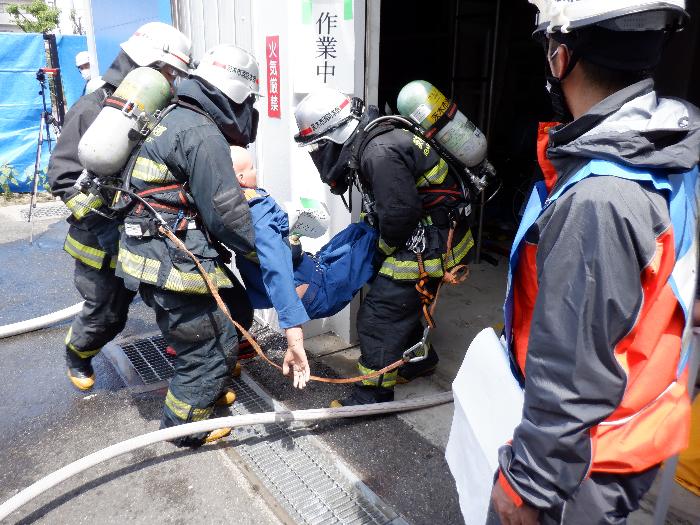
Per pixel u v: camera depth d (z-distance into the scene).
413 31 5.34
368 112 2.47
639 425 1.10
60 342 3.62
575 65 1.08
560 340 0.97
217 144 2.12
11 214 6.97
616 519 1.14
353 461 2.46
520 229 1.19
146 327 3.85
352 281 2.65
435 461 2.46
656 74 3.53
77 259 2.71
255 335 3.65
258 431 2.67
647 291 1.02
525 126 5.29
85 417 2.82
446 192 2.54
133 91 2.14
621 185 0.96
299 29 3.14
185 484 2.33
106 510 2.20
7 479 2.40
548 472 1.00
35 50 7.70
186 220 2.22
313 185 3.34
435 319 3.89
